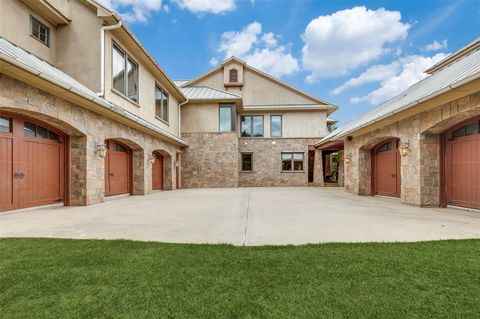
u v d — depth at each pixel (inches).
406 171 348.8
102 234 180.5
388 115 333.7
